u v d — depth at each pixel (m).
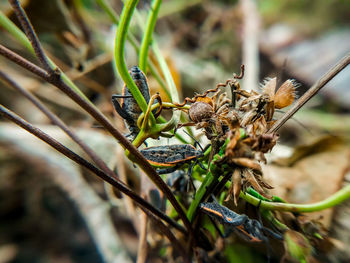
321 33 0.22
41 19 0.11
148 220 0.08
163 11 0.19
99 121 0.05
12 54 0.05
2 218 0.13
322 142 0.08
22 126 0.05
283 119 0.06
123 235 0.11
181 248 0.07
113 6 0.17
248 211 0.06
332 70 0.05
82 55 0.13
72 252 0.12
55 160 0.12
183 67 0.16
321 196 0.08
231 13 0.19
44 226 0.13
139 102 0.06
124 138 0.05
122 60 0.05
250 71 0.14
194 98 0.06
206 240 0.07
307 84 0.16
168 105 0.06
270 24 0.23
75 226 0.13
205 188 0.06
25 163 0.12
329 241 0.06
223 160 0.05
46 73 0.05
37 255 0.13
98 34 0.14
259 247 0.07
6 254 0.12
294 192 0.08
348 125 0.14
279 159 0.08
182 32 0.19
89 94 0.13
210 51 0.19
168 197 0.06
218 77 0.17
